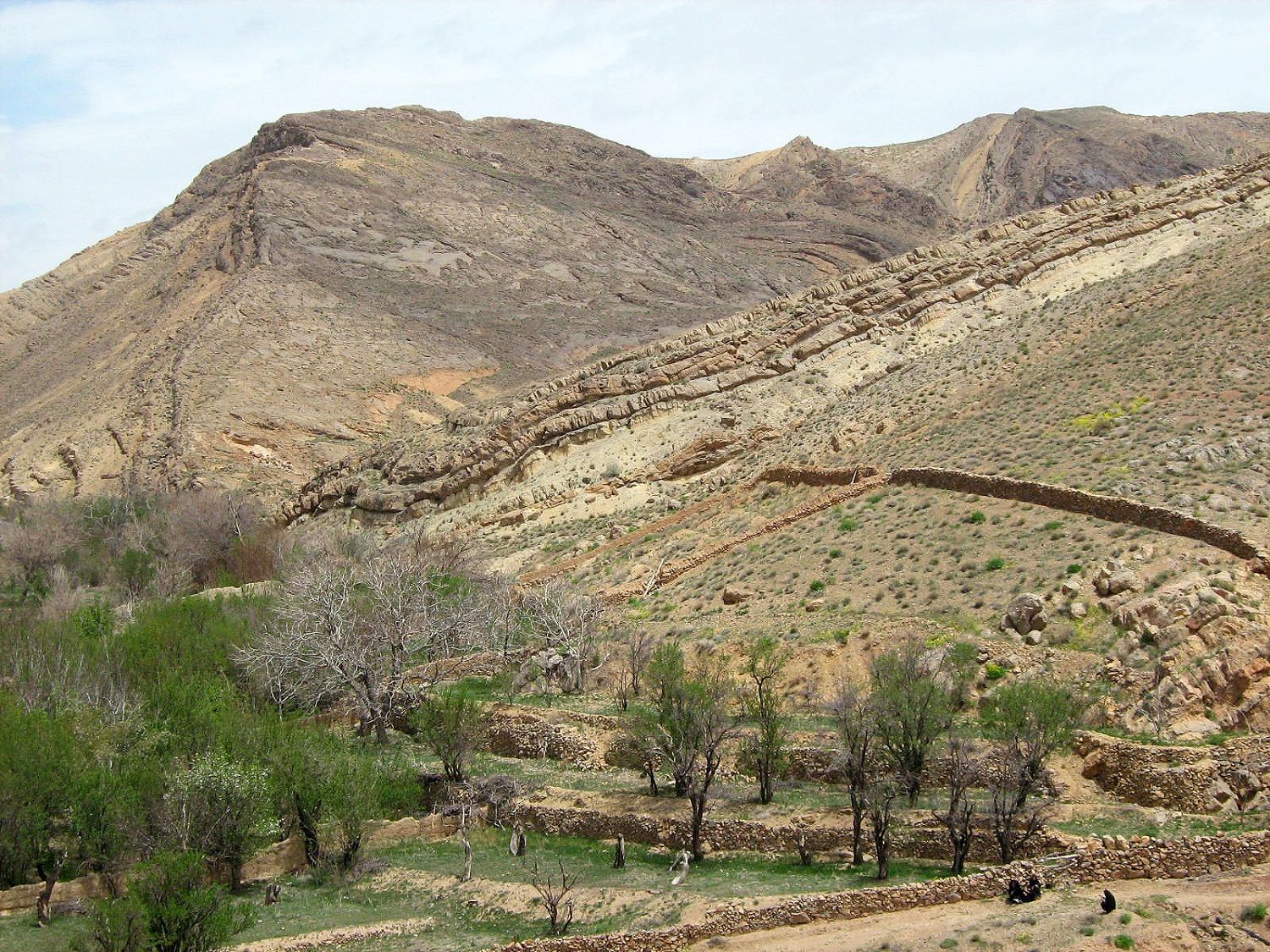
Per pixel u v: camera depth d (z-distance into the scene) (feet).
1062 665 135.44
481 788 150.82
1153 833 109.40
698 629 175.42
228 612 214.07
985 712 131.44
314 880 138.31
